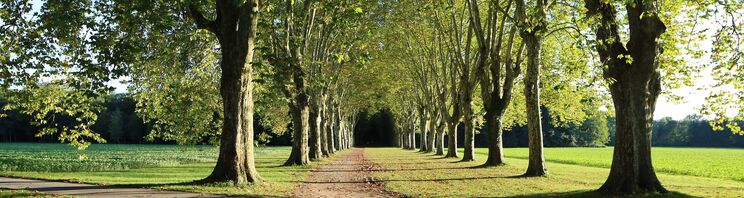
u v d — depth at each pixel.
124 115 113.25
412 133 77.31
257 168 28.61
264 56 16.83
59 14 14.21
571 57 23.86
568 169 29.36
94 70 14.55
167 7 15.94
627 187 14.45
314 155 38.06
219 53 25.38
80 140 16.89
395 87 53.69
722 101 18.16
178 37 20.67
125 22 16.09
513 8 29.61
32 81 15.47
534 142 22.48
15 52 14.74
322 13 32.47
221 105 27.69
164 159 43.06
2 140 106.62
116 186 15.95
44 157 43.00
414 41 45.19
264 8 17.67
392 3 37.59
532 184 19.05
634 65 14.44
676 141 143.75
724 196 14.96
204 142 30.86
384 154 57.00
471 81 34.88
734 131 18.39
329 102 54.12
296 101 31.48
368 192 17.11
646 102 14.58
